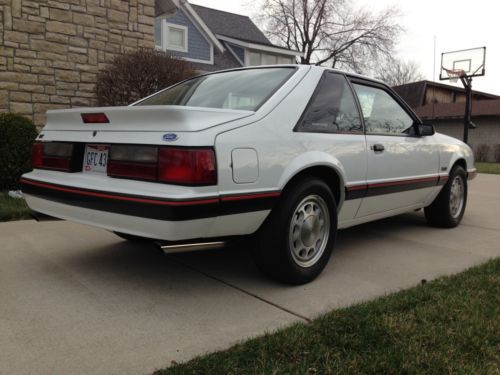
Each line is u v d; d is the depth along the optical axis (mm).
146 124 2801
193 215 2568
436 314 2707
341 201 3615
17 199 6117
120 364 2229
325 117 3498
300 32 33969
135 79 8703
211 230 2742
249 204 2814
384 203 4199
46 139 3453
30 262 3754
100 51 9508
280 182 3000
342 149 3533
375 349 2322
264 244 3131
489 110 27547
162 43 18906
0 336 2486
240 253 4109
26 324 2635
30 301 2963
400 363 2188
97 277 3430
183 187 2578
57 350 2352
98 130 3047
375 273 3645
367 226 5457
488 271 3531
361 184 3742
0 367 2184
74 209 3059
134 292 3152
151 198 2572
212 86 3779
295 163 3104
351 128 3744
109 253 4047
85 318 2730
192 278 3451
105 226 2906
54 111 3398
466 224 5645
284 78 3449
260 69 3779
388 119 4273
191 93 3814
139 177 2748
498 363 2207
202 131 2654
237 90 3498
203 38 20250
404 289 3221
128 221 2725
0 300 2971
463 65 20172
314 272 3381
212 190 2633
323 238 3465
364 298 3098
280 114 3145
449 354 2275
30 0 8586
